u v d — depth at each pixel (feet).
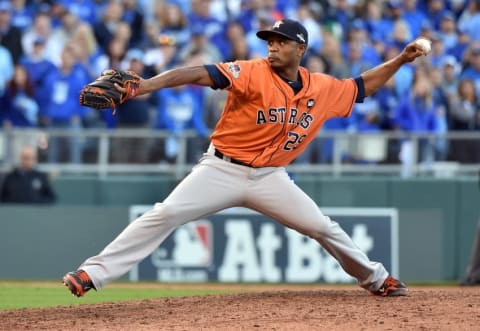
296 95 75.41
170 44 156.25
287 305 77.61
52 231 144.87
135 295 110.83
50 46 171.83
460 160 155.94
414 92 163.84
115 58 166.20
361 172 154.61
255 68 74.33
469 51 182.80
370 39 183.62
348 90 79.05
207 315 74.02
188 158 153.38
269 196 77.71
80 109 158.92
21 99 157.48
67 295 108.47
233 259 141.49
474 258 137.49
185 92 155.43
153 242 76.43
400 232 148.25
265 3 183.83
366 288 82.69
